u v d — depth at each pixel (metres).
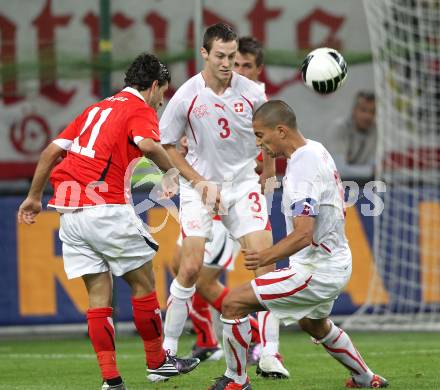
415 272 41.66
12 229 39.41
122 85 43.06
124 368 28.69
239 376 21.62
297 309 21.20
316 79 23.47
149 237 22.05
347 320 41.34
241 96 26.30
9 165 45.38
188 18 46.75
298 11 48.16
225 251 29.12
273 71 47.31
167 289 39.81
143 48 46.31
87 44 45.69
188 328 39.28
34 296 39.50
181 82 46.22
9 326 39.25
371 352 32.16
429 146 45.03
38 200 23.05
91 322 21.56
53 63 44.47
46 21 45.47
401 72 44.25
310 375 26.08
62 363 30.72
